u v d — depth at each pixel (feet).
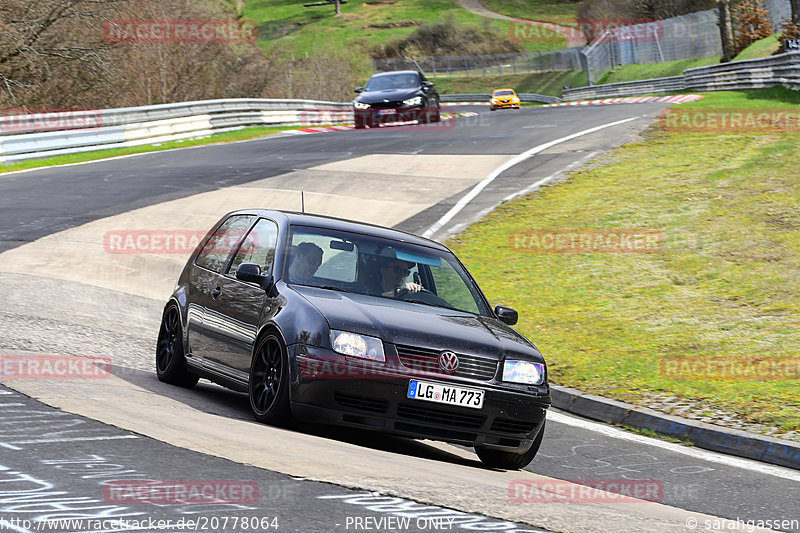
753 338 100.73
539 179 188.85
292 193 180.86
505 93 579.48
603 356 97.76
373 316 59.31
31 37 337.72
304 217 70.54
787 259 127.03
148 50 391.65
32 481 38.78
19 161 237.25
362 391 56.13
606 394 86.22
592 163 199.93
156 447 46.62
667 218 152.35
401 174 201.26
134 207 169.27
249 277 64.28
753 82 375.66
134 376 74.90
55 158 248.11
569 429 78.43
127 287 120.78
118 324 98.68
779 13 501.56
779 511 55.36
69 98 359.25
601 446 72.74
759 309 110.01
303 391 56.70
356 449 54.54
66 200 175.22
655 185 173.68
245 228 74.08
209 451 46.80
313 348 56.95
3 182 196.85
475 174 198.49
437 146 241.76
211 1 489.67
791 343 98.12
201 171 211.61
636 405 82.58
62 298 107.45
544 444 72.33
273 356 60.29
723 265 127.95
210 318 70.13
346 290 64.03
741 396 83.61
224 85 431.84
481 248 143.43
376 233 70.85
